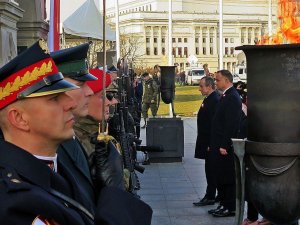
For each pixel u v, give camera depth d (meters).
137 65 55.25
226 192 7.32
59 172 2.19
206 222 7.12
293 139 3.89
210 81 8.50
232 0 59.00
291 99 3.86
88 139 3.33
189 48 62.06
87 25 14.40
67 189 2.05
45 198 1.73
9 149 1.87
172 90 12.65
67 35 15.27
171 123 11.77
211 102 8.23
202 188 9.20
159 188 9.20
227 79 7.23
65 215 1.77
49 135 1.92
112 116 4.35
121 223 2.09
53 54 2.67
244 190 4.18
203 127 8.32
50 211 1.71
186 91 45.47
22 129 1.91
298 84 3.86
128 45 55.94
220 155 7.20
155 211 7.66
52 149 1.97
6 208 1.63
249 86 4.03
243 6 58.88
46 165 1.91
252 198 4.14
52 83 1.90
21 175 1.83
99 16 14.57
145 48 58.09
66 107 1.95
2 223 1.62
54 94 1.90
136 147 4.53
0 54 7.42
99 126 3.34
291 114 3.88
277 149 3.88
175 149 11.80
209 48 62.41
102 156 2.77
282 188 3.93
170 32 26.77
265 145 3.91
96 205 2.37
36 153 1.94
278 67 3.86
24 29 9.91
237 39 59.75
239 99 7.17
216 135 7.26
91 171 2.78
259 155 3.98
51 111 1.90
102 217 2.08
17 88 1.88
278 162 3.91
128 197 2.20
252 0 57.94
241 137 7.12
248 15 57.91
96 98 3.33
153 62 58.75
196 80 58.16
